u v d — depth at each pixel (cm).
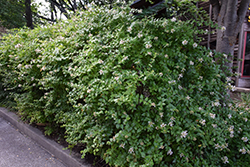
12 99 396
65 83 219
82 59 203
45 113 247
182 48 204
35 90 291
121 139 158
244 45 533
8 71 355
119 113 162
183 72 195
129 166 157
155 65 184
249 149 201
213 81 208
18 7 1123
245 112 224
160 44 193
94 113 173
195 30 209
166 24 184
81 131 199
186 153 171
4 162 221
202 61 208
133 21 210
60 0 1133
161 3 432
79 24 266
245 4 232
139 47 186
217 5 263
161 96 170
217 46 261
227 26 242
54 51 228
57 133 268
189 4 267
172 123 170
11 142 271
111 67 183
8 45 361
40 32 340
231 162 194
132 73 172
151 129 159
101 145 170
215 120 195
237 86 541
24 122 315
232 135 194
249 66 546
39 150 252
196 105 188
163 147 160
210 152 196
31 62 263
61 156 227
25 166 214
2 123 343
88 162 202
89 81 190
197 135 177
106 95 174
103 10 252
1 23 1035
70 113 222
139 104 175
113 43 195
